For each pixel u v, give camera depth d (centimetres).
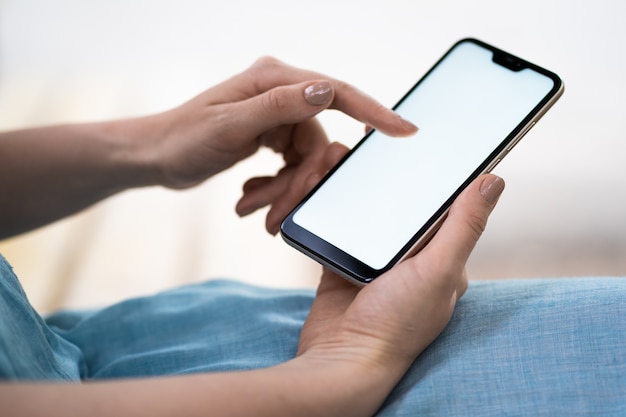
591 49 202
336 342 52
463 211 54
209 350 62
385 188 67
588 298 54
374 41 216
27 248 162
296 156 83
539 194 167
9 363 44
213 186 182
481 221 54
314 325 58
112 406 38
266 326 63
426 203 66
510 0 221
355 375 49
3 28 230
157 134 81
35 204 87
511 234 160
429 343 54
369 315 52
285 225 67
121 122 84
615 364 50
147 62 218
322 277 64
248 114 74
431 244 53
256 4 235
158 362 62
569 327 52
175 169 82
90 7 238
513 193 168
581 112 185
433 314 52
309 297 69
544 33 208
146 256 161
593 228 160
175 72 214
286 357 60
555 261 153
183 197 179
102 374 63
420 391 51
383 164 69
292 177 80
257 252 164
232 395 42
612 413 48
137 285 153
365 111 70
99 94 206
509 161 175
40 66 217
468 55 73
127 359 62
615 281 56
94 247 163
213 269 158
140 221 171
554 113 185
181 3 238
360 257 63
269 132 82
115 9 237
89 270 156
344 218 66
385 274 54
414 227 64
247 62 217
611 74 195
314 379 46
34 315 56
